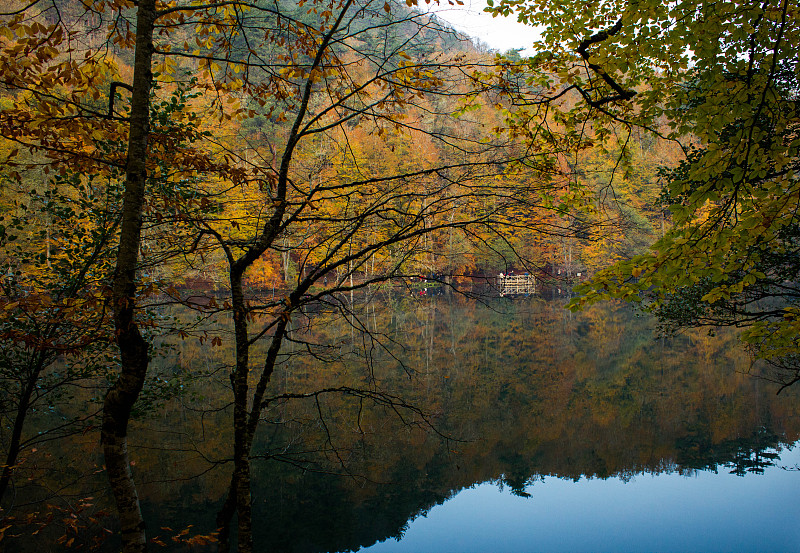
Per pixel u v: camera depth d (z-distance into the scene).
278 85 3.88
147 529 7.33
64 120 3.39
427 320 27.48
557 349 20.89
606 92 5.12
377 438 10.81
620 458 10.40
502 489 9.15
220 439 10.23
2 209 5.47
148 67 3.14
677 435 11.52
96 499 7.49
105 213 5.52
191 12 3.54
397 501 8.66
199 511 7.85
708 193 3.24
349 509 8.33
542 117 5.17
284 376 14.77
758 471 9.60
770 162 4.00
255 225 4.94
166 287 3.44
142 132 3.11
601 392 14.77
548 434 11.65
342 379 14.82
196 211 4.02
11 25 2.86
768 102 3.51
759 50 3.74
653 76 4.91
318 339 19.53
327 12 3.63
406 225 4.20
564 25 4.82
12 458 5.20
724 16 3.53
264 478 9.09
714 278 3.42
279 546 7.20
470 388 14.97
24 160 12.46
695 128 3.70
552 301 35.31
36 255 5.32
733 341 20.70
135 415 6.47
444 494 8.91
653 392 14.65
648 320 28.47
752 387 14.62
